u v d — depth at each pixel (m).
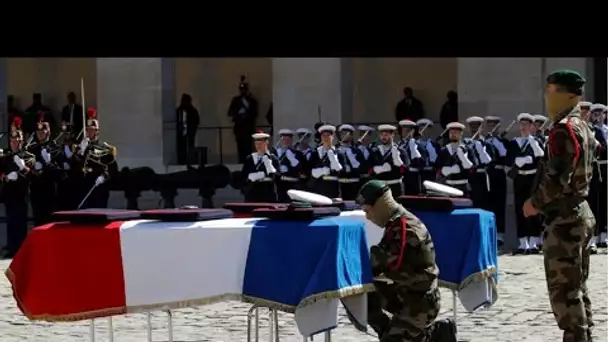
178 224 10.47
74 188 24.44
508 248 24.41
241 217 11.23
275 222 10.30
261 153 23.62
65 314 10.57
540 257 22.47
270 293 10.09
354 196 23.94
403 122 24.73
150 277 10.38
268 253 10.14
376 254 10.12
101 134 32.00
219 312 15.94
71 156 24.55
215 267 10.27
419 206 12.03
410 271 10.04
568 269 10.36
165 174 28.52
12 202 24.77
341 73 31.62
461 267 11.78
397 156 23.81
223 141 35.19
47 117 34.66
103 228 10.49
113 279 10.45
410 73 33.44
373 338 13.52
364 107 33.75
